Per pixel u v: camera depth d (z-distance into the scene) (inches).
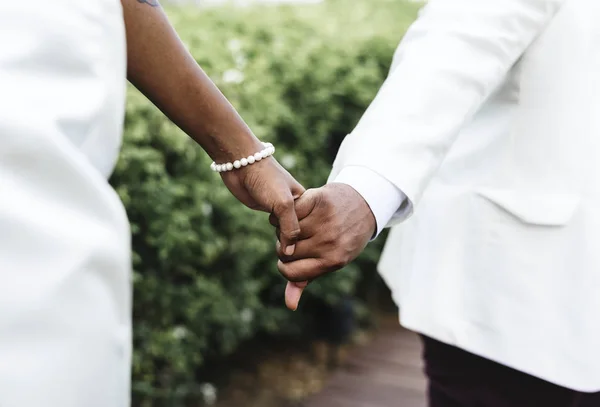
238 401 96.4
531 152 41.7
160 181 74.9
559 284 41.0
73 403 21.8
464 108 40.8
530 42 41.3
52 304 21.4
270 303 109.8
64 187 22.7
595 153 40.1
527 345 41.7
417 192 39.9
